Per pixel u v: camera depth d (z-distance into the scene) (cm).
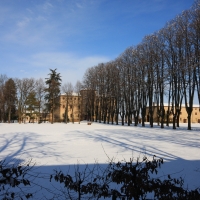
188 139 2045
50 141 1902
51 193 644
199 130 3234
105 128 3775
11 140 1956
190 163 1050
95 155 1233
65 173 852
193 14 2962
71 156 1202
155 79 3909
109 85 5578
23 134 2562
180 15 3234
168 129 3475
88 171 873
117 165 456
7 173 446
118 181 417
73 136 2350
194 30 2941
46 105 6544
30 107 6469
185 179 799
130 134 2578
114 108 5847
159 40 3669
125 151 1379
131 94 4697
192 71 3136
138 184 402
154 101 4800
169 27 3472
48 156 1203
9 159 1119
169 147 1545
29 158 1148
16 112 6938
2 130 3219
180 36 3189
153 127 4081
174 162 1070
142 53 4006
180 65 3234
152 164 441
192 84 3328
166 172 889
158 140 1970
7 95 6231
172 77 3625
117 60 4978
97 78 5991
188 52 3186
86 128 3791
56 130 3266
